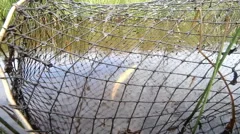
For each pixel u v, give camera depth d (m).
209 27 1.36
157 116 1.28
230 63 1.53
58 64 1.49
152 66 1.60
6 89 1.22
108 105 1.44
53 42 1.37
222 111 1.33
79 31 1.41
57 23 1.38
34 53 1.31
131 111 1.43
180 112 1.30
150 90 1.51
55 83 1.44
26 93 1.32
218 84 1.48
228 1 1.36
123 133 1.29
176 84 1.52
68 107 1.40
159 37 1.44
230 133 1.19
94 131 1.32
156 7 1.41
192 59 1.55
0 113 1.54
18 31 1.27
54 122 1.31
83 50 1.48
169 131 1.33
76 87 1.49
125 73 1.59
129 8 1.40
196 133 1.33
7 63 1.24
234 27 1.26
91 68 1.47
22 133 1.41
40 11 1.35
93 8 1.43
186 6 1.38
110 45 1.50
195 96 1.45
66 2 1.45
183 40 1.38
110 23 1.38
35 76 1.44
